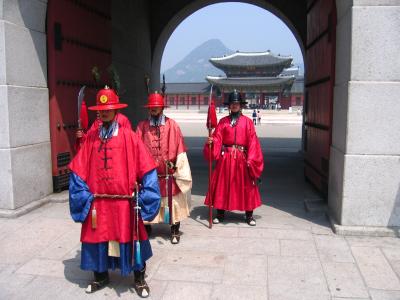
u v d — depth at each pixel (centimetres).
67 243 487
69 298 369
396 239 491
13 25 563
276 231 527
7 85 554
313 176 760
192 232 528
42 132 634
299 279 400
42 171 635
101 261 362
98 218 359
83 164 363
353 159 497
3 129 559
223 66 7038
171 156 486
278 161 1157
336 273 411
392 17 476
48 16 635
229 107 560
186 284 392
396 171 494
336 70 560
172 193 484
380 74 484
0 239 497
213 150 546
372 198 501
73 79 699
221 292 377
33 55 608
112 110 357
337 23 559
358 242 484
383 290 380
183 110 6762
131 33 1212
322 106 669
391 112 487
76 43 705
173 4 1402
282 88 6794
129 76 1198
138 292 373
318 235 509
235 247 477
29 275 410
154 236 515
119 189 355
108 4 824
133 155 361
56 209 606
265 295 371
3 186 570
